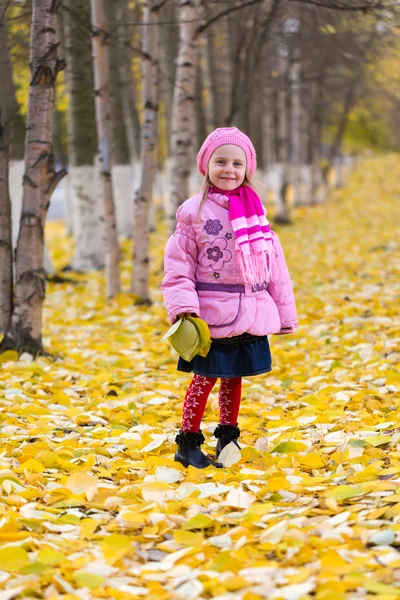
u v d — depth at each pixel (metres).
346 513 2.68
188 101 9.91
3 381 5.31
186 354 3.27
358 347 6.12
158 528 2.71
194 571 2.33
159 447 3.84
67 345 6.98
